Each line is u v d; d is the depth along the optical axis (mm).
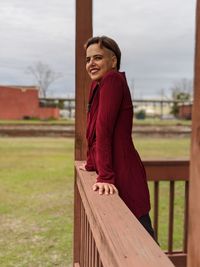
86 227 2062
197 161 731
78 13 2662
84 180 1896
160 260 907
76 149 2723
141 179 1904
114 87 1777
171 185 3135
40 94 48219
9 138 21062
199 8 722
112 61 1932
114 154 1841
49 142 18969
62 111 42094
